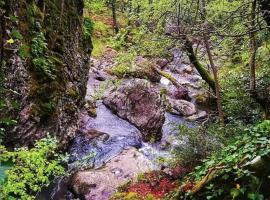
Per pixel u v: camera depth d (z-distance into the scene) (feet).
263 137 16.53
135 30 34.73
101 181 25.21
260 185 15.44
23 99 21.58
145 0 32.83
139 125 37.11
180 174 24.94
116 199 22.67
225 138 25.73
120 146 32.53
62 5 26.55
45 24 25.52
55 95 25.20
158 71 56.90
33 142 22.84
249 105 34.53
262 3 21.29
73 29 32.68
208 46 32.17
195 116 45.14
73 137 29.99
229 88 37.45
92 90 45.34
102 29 76.74
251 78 24.89
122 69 37.19
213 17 29.50
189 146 25.55
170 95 51.42
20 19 21.38
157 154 33.19
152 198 22.02
